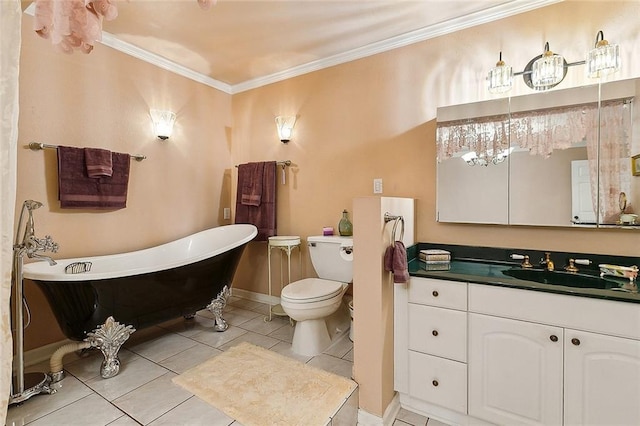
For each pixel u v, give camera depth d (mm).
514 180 1940
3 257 850
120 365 2041
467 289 1544
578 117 1762
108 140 2535
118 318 1979
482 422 1540
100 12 1055
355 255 1663
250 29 2363
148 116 2824
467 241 2135
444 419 1637
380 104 2533
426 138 2316
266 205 3168
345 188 2746
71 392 1753
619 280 1531
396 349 1739
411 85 2379
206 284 2471
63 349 1888
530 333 1399
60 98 2252
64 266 2131
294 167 3084
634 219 1639
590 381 1283
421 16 2156
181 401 1657
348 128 2717
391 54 2471
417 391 1682
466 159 2090
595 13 1775
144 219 2801
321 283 2451
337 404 1593
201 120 3285
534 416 1395
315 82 2924
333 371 1936
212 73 3201
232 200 3613
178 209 3090
